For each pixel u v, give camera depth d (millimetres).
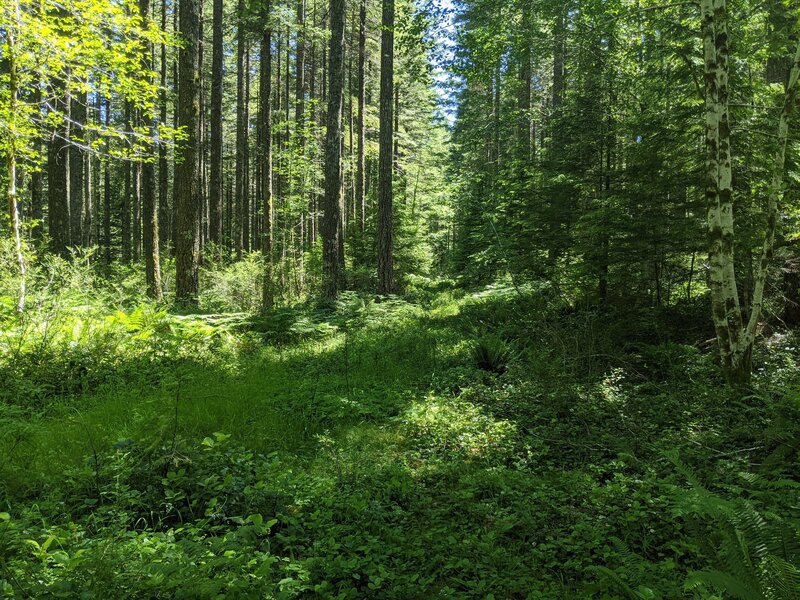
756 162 8852
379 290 17141
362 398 7293
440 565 3617
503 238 13352
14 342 8078
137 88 10281
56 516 3859
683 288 11539
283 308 13305
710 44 6969
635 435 5742
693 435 5625
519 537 4020
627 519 3928
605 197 10867
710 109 7008
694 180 9469
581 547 3723
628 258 9969
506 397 7297
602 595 3113
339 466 5004
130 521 3838
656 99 11266
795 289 9188
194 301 13938
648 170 9789
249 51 27969
